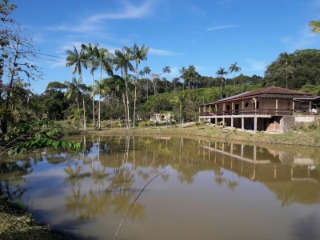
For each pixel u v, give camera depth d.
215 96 78.12
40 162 19.56
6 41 9.84
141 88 95.56
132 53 50.47
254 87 83.25
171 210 10.36
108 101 80.12
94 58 49.28
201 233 8.48
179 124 53.62
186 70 99.94
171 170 17.27
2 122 12.07
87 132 45.62
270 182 14.38
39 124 8.91
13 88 11.81
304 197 11.92
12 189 12.91
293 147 26.52
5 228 7.22
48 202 11.16
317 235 8.40
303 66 75.25
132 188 13.17
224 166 18.50
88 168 17.64
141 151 25.33
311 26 20.89
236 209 10.48
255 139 30.94
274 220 9.47
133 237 8.20
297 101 37.00
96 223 9.16
